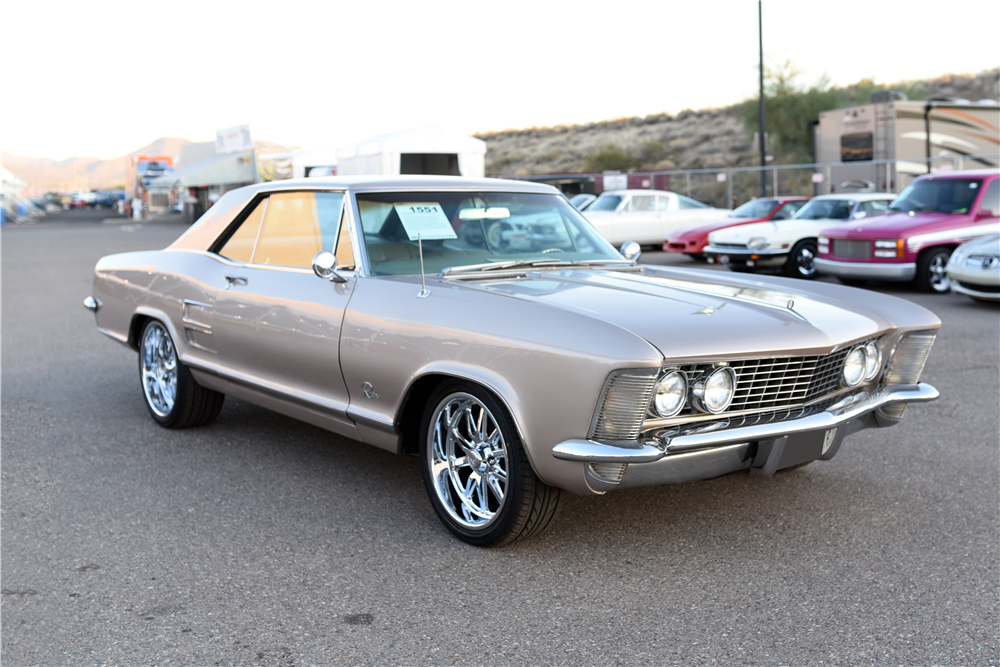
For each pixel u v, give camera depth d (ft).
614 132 218.79
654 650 8.68
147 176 187.62
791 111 112.27
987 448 15.38
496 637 8.96
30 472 14.51
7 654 8.72
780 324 10.67
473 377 10.60
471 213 13.89
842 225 39.73
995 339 26.14
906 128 65.31
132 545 11.43
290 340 13.46
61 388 21.03
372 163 67.92
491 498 11.39
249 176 114.21
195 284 15.69
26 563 10.89
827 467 14.48
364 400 12.39
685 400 9.96
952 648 8.64
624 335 9.57
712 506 12.70
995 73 181.57
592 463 9.77
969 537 11.44
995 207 37.86
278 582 10.30
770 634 8.97
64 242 90.27
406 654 8.64
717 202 104.32
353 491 13.51
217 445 16.05
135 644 8.89
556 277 12.45
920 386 12.60
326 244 13.50
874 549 11.11
